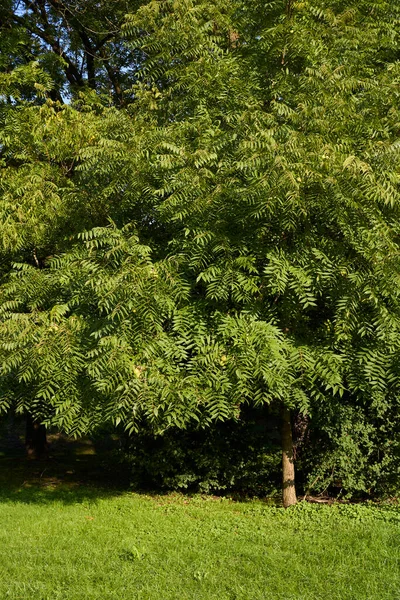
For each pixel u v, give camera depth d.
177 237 6.14
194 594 4.48
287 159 5.32
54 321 5.72
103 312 6.04
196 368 5.66
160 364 5.50
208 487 8.52
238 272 5.51
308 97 6.44
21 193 7.58
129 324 5.46
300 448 8.24
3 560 5.38
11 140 8.34
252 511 7.37
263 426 8.55
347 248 5.69
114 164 6.36
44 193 7.41
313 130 6.17
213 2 7.88
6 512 7.41
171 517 7.14
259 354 5.35
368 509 6.85
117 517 7.14
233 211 5.88
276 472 8.48
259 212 5.34
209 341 5.58
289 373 5.78
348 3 7.80
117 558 5.41
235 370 5.42
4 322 5.47
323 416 7.57
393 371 5.82
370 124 6.20
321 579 4.75
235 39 8.47
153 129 6.77
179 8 7.41
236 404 6.04
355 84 6.45
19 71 9.26
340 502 7.80
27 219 7.15
